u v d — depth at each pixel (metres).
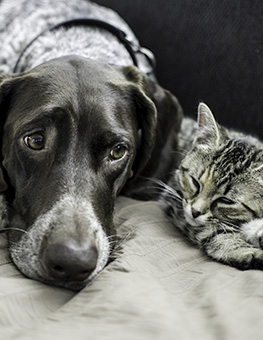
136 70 0.60
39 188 0.46
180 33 0.75
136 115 0.55
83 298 0.35
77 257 0.39
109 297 0.33
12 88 0.51
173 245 0.47
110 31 0.73
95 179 0.47
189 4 0.74
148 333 0.29
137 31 0.81
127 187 0.60
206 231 0.50
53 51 0.67
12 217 0.49
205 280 0.39
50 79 0.49
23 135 0.46
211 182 0.56
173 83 0.78
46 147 0.46
